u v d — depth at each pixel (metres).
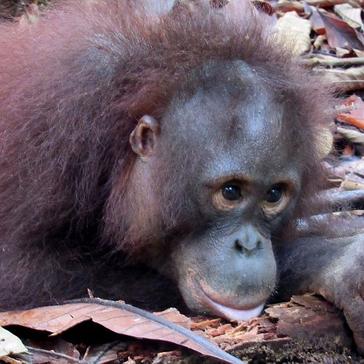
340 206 7.11
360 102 8.70
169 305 5.49
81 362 4.43
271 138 5.00
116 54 5.66
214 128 5.06
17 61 6.23
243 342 4.60
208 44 5.36
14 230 5.60
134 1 6.25
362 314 4.77
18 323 4.75
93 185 5.61
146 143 5.35
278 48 5.61
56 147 5.58
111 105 5.54
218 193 5.07
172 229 5.28
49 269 5.53
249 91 5.10
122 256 5.71
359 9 10.52
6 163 5.74
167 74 5.32
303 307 4.95
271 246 5.22
